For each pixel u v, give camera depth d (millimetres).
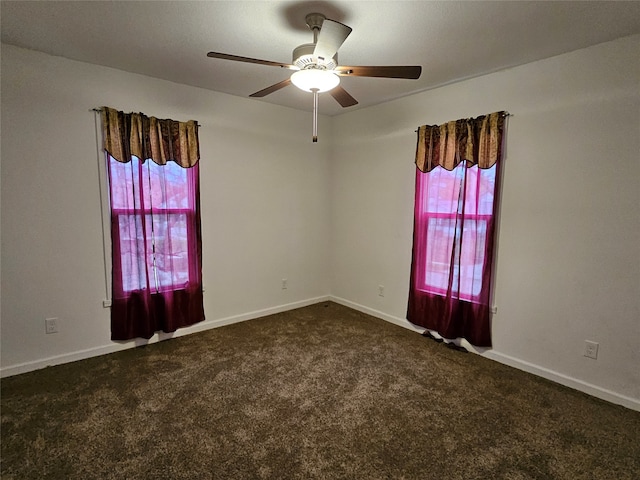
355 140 4016
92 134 2695
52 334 2668
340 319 3840
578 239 2375
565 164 2402
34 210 2525
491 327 2881
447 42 2215
